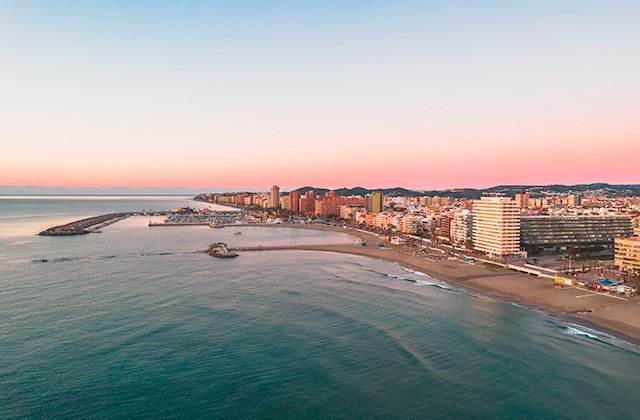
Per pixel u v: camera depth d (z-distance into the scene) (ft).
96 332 464.24
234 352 419.54
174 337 453.99
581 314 547.90
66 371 374.43
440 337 467.11
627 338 465.88
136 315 522.47
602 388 359.66
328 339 456.45
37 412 314.35
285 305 575.79
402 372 384.68
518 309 573.33
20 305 558.15
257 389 351.87
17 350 415.23
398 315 540.93
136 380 361.71
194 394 342.85
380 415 319.68
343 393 348.38
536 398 344.49
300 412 321.93
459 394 349.20
